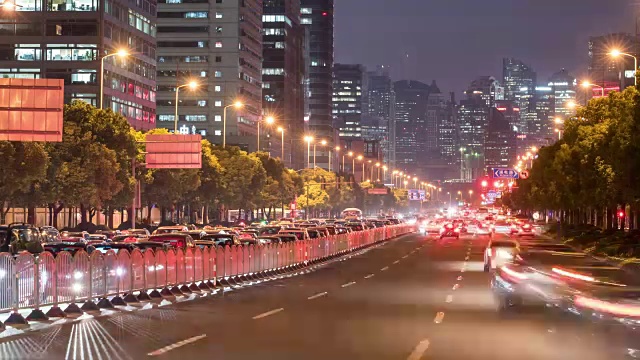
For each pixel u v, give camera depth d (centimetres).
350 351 2058
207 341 2245
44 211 11994
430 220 14162
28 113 4834
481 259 6869
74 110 8525
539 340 2272
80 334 2423
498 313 2977
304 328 2564
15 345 2194
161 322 2738
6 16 14175
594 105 9362
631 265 5309
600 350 2067
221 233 5769
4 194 7031
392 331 2480
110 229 9562
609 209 9381
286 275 5225
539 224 15638
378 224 12006
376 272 5425
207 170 11700
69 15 14150
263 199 14712
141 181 9762
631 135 6253
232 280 4522
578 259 6731
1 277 2536
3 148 6731
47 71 14188
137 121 15862
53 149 7931
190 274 3962
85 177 8094
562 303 2464
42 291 2781
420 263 6375
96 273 3111
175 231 6178
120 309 3189
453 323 2694
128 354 2002
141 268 3459
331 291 4034
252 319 2822
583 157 8488
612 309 2055
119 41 14975
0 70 14188
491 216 18612
